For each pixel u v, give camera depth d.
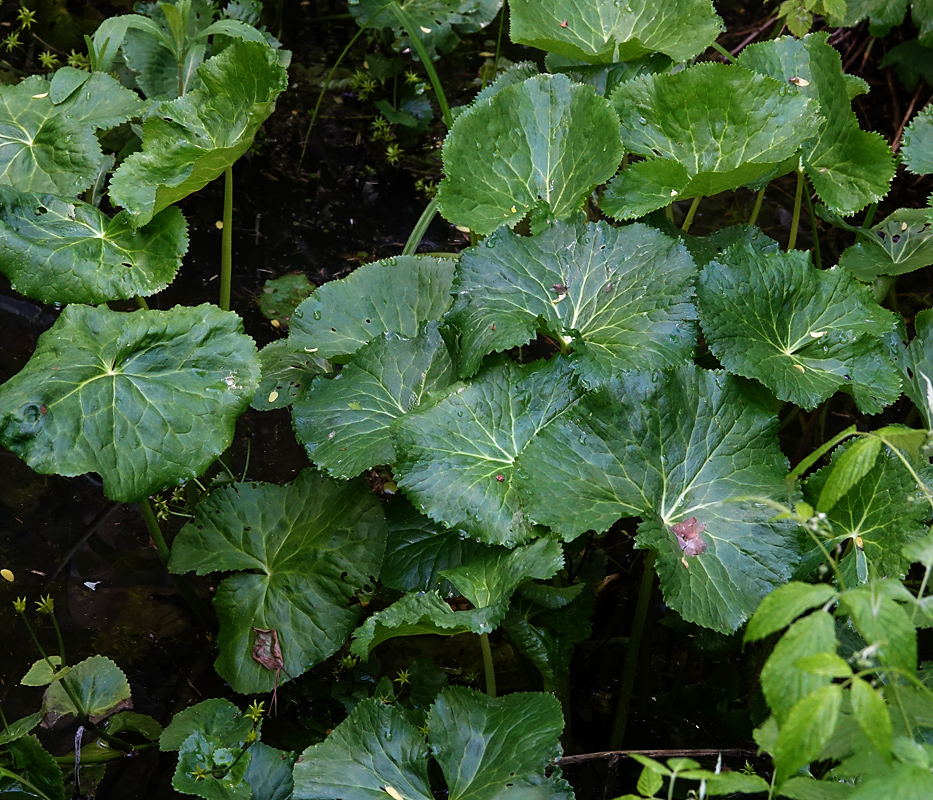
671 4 2.69
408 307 2.64
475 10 3.13
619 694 2.54
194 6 2.97
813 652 1.97
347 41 3.21
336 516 2.54
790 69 2.65
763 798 2.44
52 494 2.70
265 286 2.90
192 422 2.46
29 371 2.47
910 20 3.23
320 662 2.52
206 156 2.51
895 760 2.12
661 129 2.61
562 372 2.49
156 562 2.67
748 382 2.51
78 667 2.53
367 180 3.06
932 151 2.62
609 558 2.68
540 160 2.61
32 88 2.66
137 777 2.51
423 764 2.36
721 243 2.67
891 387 2.46
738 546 2.40
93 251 2.55
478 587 2.43
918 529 2.39
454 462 2.46
